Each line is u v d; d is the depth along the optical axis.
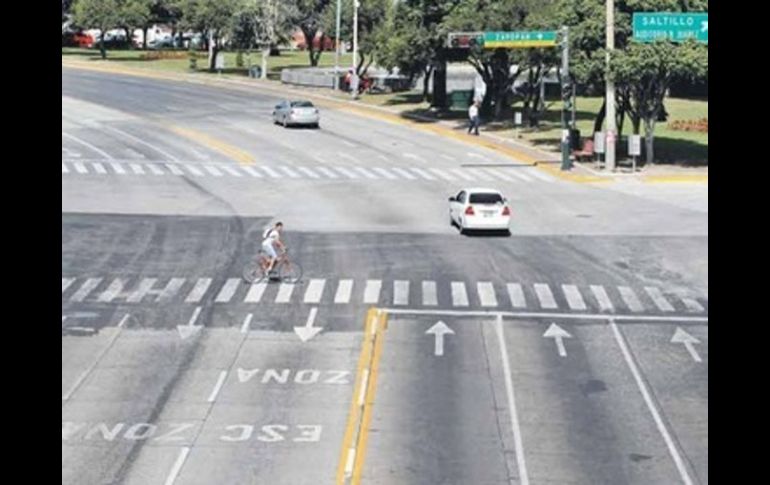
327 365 70.06
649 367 70.19
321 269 94.50
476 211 108.75
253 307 83.25
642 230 111.75
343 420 60.47
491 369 69.62
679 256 100.38
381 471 53.19
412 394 64.75
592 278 92.75
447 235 109.25
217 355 71.94
